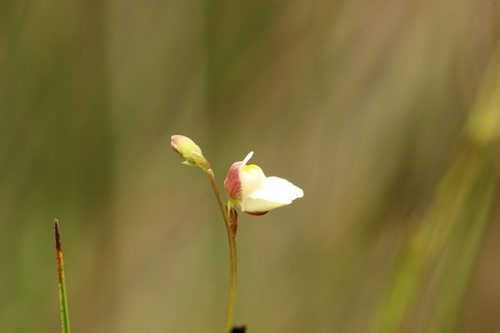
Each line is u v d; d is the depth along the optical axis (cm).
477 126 24
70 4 31
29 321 30
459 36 29
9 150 31
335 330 32
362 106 32
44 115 31
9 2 30
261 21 32
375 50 31
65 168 32
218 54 32
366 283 32
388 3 31
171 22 32
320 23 31
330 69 32
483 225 25
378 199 32
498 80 24
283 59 32
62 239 32
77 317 32
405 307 24
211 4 32
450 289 26
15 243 31
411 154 31
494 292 32
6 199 31
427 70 30
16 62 30
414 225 25
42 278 31
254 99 32
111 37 32
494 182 25
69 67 31
